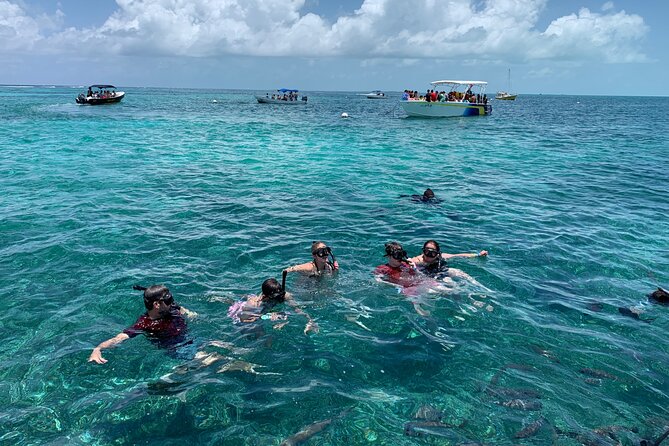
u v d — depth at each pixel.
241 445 3.45
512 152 20.91
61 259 7.08
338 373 4.39
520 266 7.24
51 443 3.44
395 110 61.16
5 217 9.13
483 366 4.54
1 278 6.36
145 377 4.27
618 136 29.23
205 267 6.93
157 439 3.50
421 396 4.07
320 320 5.42
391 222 9.53
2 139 21.33
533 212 10.52
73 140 21.80
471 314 5.64
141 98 92.69
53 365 4.41
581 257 7.65
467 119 42.19
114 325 5.22
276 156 18.50
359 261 7.36
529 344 4.97
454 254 7.62
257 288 6.25
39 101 64.38
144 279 6.43
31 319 5.29
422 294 6.18
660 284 6.65
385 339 5.02
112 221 9.07
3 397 3.94
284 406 3.89
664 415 3.88
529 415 3.84
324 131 29.27
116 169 14.72
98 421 3.67
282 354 4.69
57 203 10.32
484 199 11.74
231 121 36.69
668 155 20.45
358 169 15.84
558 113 63.91
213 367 4.45
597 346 4.95
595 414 3.87
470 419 3.78
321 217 9.77
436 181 14.01
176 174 14.16
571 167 17.02
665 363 4.67
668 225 9.58
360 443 3.49
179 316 5.26
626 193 12.65
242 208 10.35
